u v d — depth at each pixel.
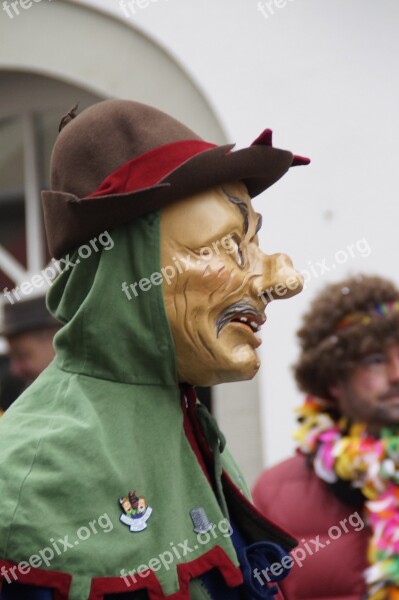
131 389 3.09
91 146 3.21
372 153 6.26
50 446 2.91
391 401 4.39
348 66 6.30
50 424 2.98
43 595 2.79
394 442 4.30
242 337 3.18
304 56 6.36
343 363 4.41
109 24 6.75
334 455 4.30
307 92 6.35
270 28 6.40
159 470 3.03
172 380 3.14
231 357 3.14
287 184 6.32
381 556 4.14
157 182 3.13
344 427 4.45
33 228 7.35
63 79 6.88
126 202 3.06
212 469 3.27
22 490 2.83
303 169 6.31
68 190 3.21
